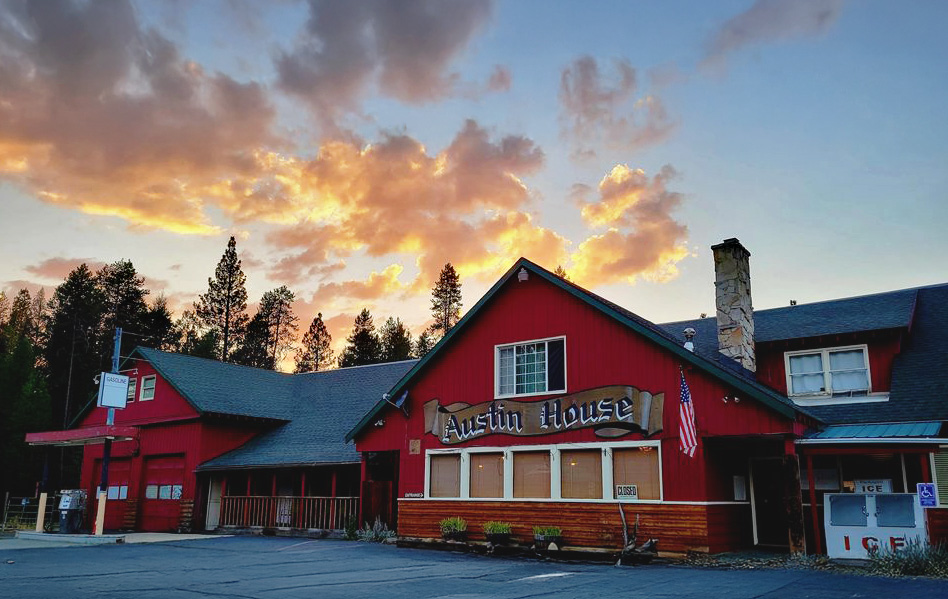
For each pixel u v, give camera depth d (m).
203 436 28.14
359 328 76.38
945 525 15.15
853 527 13.86
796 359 19.08
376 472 24.62
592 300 18.06
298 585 12.04
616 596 10.59
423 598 10.53
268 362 77.31
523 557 17.41
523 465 18.70
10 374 45.66
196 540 22.72
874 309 19.83
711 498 15.95
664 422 16.52
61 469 48.06
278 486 28.08
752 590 10.92
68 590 11.12
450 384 20.72
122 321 63.12
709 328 23.02
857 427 15.99
